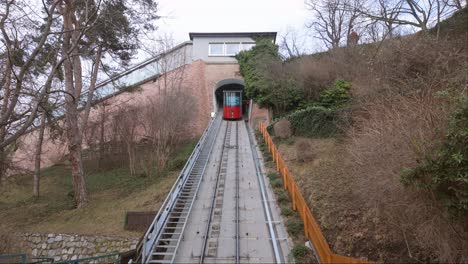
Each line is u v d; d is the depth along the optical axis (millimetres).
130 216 13383
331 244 9258
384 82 12672
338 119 16766
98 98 21344
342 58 23312
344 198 10852
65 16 14992
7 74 12703
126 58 19438
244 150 20766
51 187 21266
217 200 13430
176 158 20062
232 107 32031
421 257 7562
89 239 12906
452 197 6102
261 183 14562
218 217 11938
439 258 6844
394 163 7352
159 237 10461
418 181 6328
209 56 35562
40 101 11461
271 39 32906
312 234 9219
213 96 32312
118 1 14656
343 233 9430
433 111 7441
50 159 26828
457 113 6027
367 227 9141
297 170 14820
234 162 18328
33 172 18734
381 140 8219
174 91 25266
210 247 9898
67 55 12414
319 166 14133
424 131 7156
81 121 20031
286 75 24203
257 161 17875
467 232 6324
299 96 23234
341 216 10062
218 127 27734
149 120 22797
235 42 36000
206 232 10695
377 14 17875
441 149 6148
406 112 8398
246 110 35094
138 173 19656
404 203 7051
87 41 16750
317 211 10922
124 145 22859
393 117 8523
